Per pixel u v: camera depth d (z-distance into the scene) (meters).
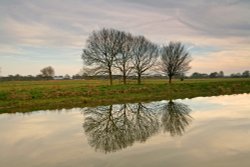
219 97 36.50
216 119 19.53
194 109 24.95
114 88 39.97
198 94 41.44
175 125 18.00
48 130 16.69
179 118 20.69
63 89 36.66
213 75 138.88
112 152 12.12
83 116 22.03
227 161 10.75
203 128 16.66
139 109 26.34
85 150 12.49
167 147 12.77
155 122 19.56
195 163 10.57
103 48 49.53
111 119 21.11
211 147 12.66
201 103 29.66
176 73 61.00
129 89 40.34
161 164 10.53
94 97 33.62
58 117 21.39
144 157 11.37
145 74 55.31
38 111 24.50
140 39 54.72
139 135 15.37
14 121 19.56
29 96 31.30
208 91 45.62
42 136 15.19
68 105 28.62
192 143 13.38
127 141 14.05
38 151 12.39
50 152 12.23
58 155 11.80
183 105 28.34
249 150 12.14
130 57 53.34
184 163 10.59
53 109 25.81
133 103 30.80
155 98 35.75
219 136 14.66
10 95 30.88
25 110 25.08
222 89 47.56
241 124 17.64
